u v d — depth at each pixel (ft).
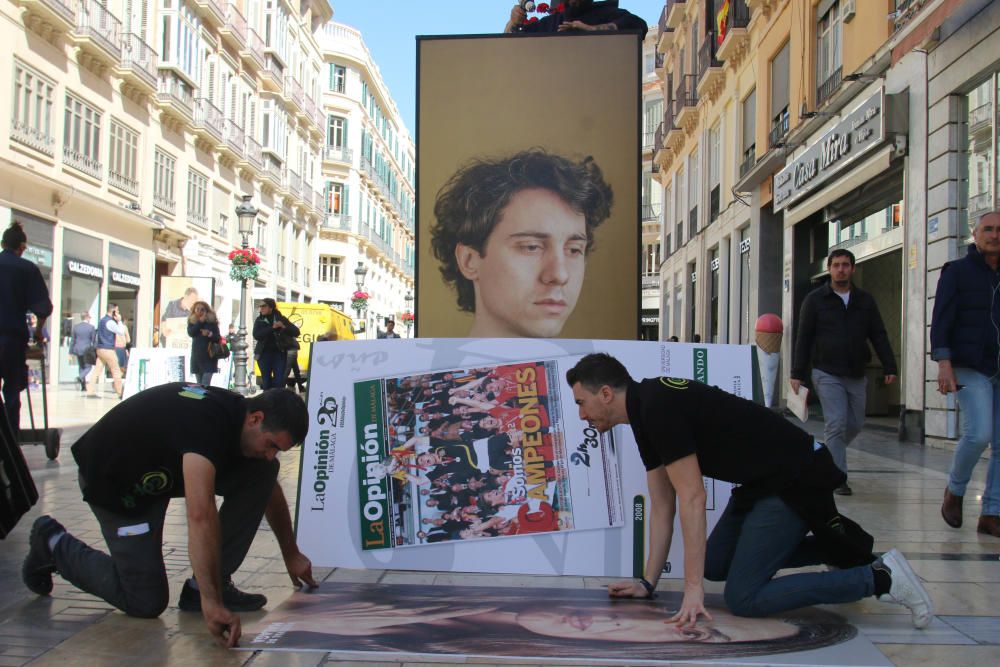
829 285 20.76
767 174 58.03
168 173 94.99
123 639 9.80
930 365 32.99
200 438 9.94
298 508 13.26
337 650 9.46
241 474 11.07
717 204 76.07
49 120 69.77
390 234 228.43
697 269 83.66
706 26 77.77
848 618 10.93
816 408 51.93
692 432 10.62
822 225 50.52
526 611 11.03
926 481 22.82
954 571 13.25
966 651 9.64
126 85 83.71
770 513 10.69
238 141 115.34
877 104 36.88
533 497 13.05
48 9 65.92
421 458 13.28
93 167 77.46
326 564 13.00
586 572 12.74
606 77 21.03
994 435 15.87
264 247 130.11
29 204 67.00
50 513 16.49
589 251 21.02
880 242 40.65
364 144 188.75
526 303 21.02
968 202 32.01
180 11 94.02
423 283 21.17
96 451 10.34
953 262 16.33
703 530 10.40
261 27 125.49
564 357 13.55
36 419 36.11
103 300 79.92
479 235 21.12
